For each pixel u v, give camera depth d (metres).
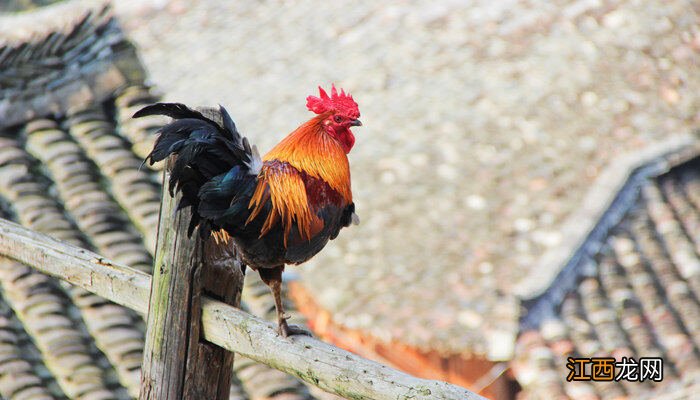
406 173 19.62
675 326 15.95
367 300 16.66
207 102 24.14
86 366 9.02
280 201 5.63
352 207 6.14
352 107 6.16
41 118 11.67
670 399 14.41
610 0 24.78
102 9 12.57
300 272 17.78
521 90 21.75
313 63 24.61
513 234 17.64
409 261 17.33
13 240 7.14
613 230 17.73
